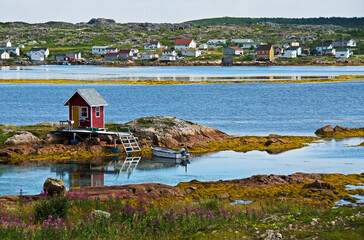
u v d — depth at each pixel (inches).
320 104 4033.0
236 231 799.1
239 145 2203.5
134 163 1857.8
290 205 1077.1
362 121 3080.7
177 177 1624.0
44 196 1088.2
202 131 2319.1
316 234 751.7
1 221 827.4
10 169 1726.1
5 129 2081.7
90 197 1098.1
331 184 1370.6
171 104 4003.4
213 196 1289.4
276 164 1834.4
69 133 2102.6
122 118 3211.1
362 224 801.6
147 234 806.5
